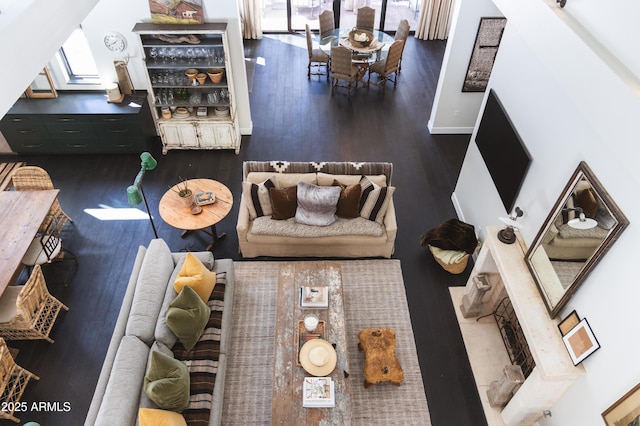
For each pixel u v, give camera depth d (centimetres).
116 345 400
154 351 372
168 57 620
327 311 445
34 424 299
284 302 452
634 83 215
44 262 488
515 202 446
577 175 330
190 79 629
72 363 453
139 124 644
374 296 516
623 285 290
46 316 455
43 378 441
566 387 355
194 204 525
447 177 673
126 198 619
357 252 544
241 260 552
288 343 422
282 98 815
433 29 980
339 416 377
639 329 276
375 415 423
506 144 458
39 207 496
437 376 453
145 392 367
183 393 370
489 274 477
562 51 268
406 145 726
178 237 573
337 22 985
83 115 627
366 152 709
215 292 459
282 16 991
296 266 482
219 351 423
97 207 605
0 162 664
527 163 416
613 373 301
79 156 680
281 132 739
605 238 300
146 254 462
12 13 307
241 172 663
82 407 423
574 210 334
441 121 739
